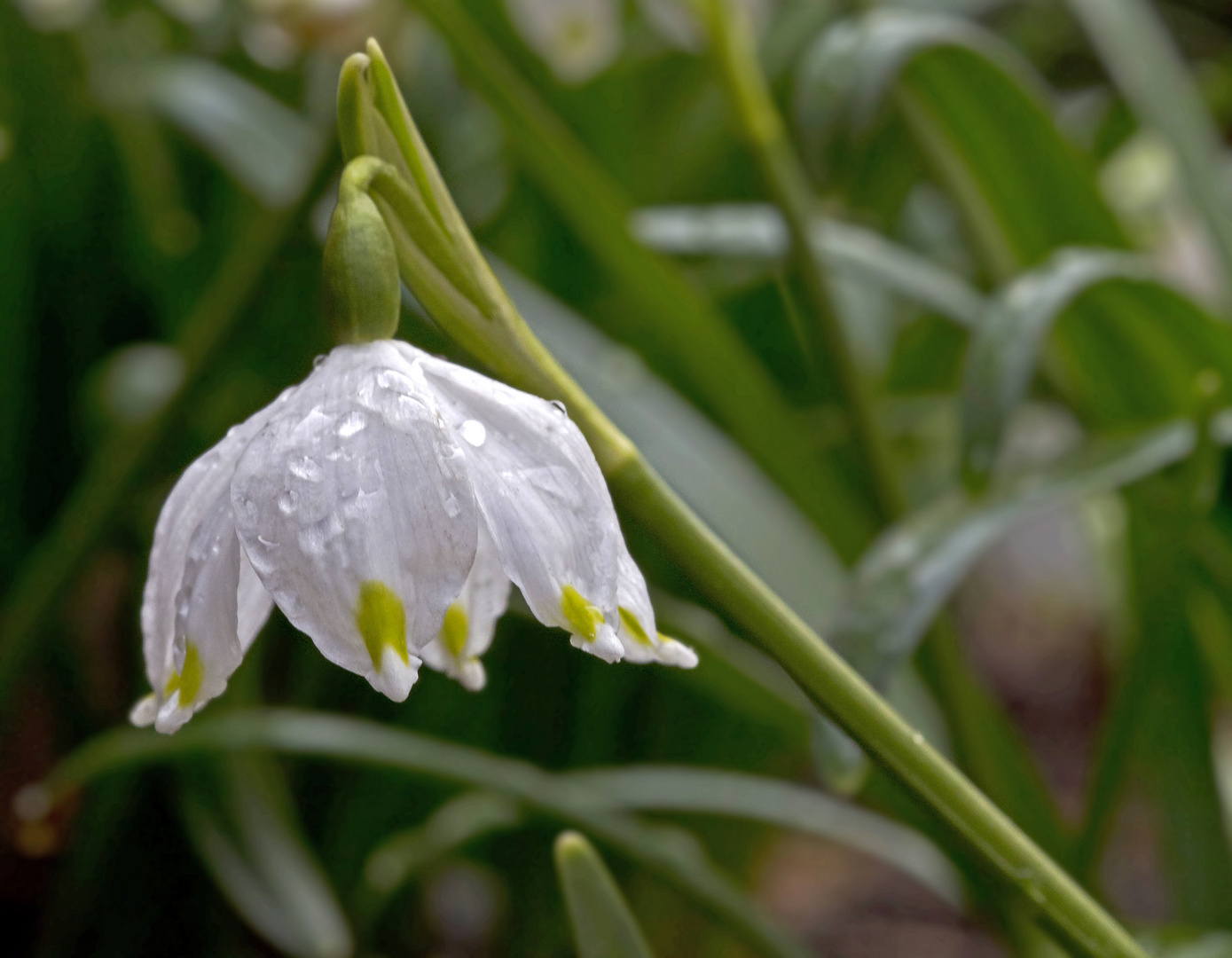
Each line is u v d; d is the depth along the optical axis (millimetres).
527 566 290
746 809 495
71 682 593
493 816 501
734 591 298
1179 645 462
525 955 624
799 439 502
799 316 443
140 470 423
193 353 407
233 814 520
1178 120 544
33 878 652
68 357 639
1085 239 508
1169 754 473
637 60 704
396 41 559
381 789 609
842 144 396
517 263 646
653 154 697
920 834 426
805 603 444
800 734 476
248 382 594
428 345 494
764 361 685
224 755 529
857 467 566
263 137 593
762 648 299
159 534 296
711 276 687
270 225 387
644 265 487
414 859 501
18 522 622
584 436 296
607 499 294
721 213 567
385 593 286
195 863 569
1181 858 467
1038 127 477
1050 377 530
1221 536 450
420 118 652
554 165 473
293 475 288
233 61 708
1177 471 434
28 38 597
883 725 299
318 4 532
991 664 1201
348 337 293
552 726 623
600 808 449
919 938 832
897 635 346
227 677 292
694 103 703
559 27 639
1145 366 479
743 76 420
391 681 285
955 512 361
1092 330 474
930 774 299
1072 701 1141
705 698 635
